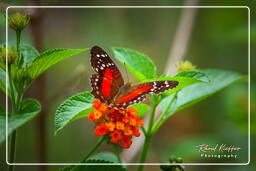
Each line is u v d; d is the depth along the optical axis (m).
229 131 0.87
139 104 0.66
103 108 0.63
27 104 0.62
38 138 0.78
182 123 1.02
